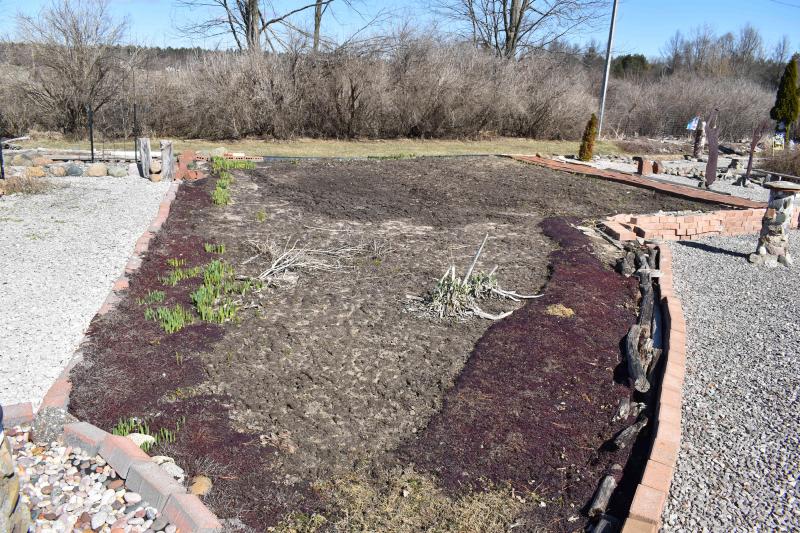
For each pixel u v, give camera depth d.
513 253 8.77
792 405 5.02
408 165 16.31
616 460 4.21
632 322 6.55
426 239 9.34
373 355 5.54
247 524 3.50
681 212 11.45
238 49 24.16
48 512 3.39
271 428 4.41
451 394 4.90
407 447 4.26
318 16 27.27
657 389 5.21
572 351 5.70
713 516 3.73
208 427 4.31
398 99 24.23
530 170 16.12
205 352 5.39
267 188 12.64
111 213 9.72
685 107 32.09
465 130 25.91
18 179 10.85
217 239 8.80
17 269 7.00
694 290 7.84
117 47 21.17
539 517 3.70
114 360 5.09
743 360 5.84
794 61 26.05
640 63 57.16
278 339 5.74
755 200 14.27
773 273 8.64
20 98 20.06
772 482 4.05
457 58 26.27
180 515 3.40
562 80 28.09
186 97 21.42
